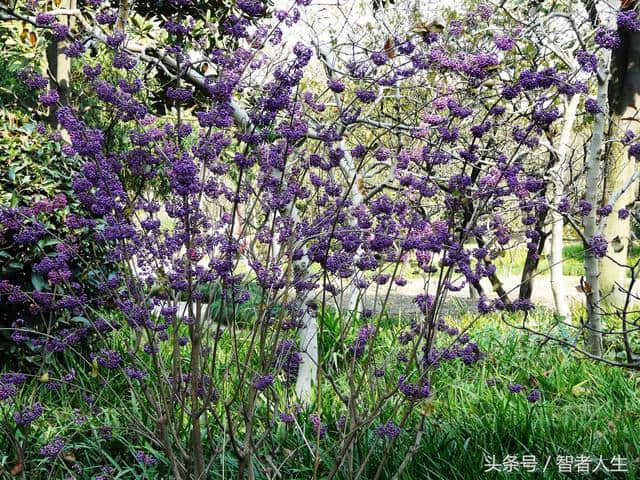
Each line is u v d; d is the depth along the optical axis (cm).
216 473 293
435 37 274
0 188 429
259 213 314
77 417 340
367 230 273
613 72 694
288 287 258
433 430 347
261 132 249
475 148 257
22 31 461
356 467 307
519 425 356
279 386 402
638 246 1158
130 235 242
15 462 305
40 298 305
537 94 424
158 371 257
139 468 327
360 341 276
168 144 258
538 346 524
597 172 472
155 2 515
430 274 287
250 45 263
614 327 529
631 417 383
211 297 272
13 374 283
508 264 1113
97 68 250
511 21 579
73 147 234
